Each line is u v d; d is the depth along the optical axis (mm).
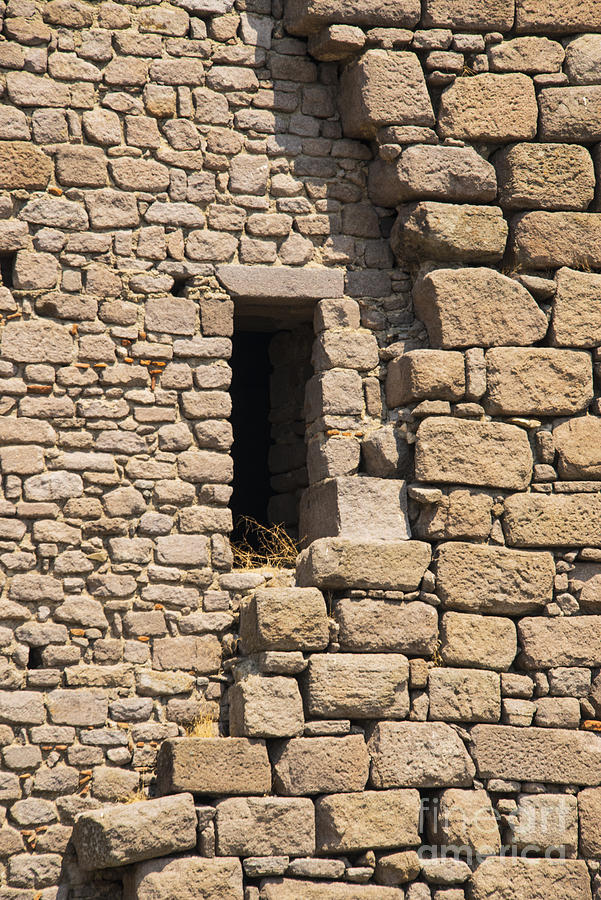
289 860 34031
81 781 34875
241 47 39219
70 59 37750
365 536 36875
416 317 39219
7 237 36625
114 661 35812
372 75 38531
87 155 37562
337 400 38219
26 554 35594
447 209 38438
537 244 38969
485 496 37625
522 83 39375
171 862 33031
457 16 39344
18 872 33969
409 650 36281
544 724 36969
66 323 36875
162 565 36625
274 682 34688
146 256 37719
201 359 37812
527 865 35844
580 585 37906
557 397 38438
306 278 38781
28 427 36062
